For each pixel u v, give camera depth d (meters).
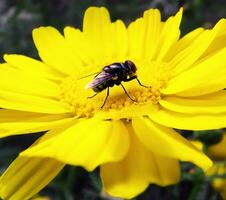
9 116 0.10
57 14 0.20
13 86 0.10
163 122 0.09
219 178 0.12
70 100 0.10
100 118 0.10
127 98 0.10
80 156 0.08
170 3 0.18
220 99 0.09
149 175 0.08
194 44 0.10
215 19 0.19
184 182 0.14
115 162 0.09
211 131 0.11
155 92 0.10
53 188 0.16
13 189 0.09
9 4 0.21
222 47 0.10
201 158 0.08
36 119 0.10
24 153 0.08
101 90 0.10
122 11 0.20
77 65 0.11
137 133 0.09
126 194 0.08
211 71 0.09
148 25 0.11
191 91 0.09
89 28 0.12
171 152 0.08
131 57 0.11
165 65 0.10
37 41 0.11
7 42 0.19
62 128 0.09
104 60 0.11
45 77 0.11
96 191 0.15
